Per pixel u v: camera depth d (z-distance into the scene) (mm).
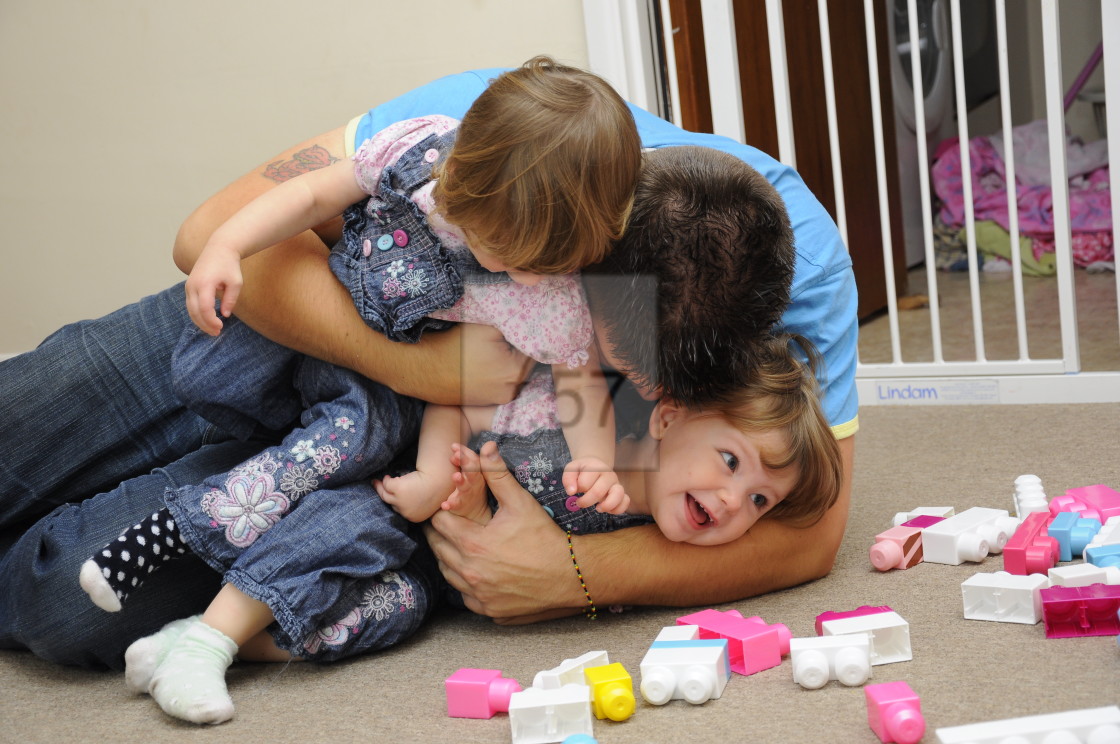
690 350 1031
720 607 1194
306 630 1065
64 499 1334
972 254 2018
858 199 2736
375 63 2326
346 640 1104
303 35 2357
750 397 1072
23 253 2664
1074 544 1204
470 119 1027
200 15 2408
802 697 938
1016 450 1703
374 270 1107
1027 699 882
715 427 1083
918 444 1813
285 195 1093
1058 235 1937
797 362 1131
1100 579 1047
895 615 1005
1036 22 3643
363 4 2299
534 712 891
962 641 1016
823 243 1258
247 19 2383
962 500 1496
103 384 1304
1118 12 1833
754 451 1078
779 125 2109
